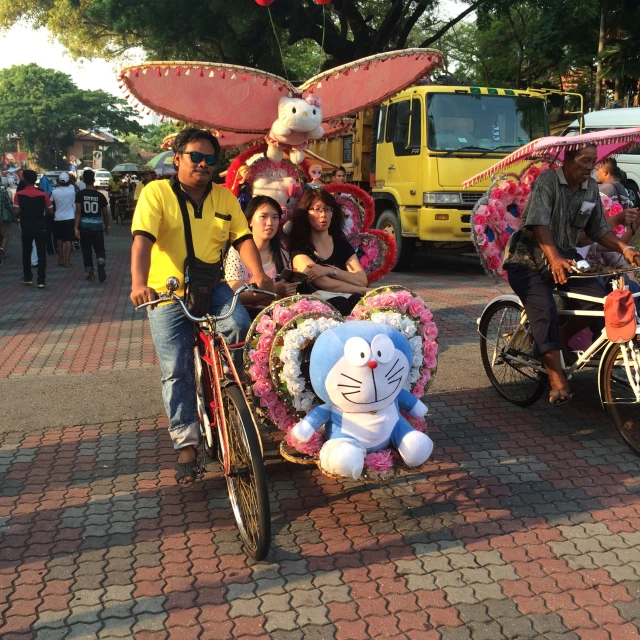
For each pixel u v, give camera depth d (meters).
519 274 4.88
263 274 3.93
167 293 3.51
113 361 6.87
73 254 16.38
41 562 3.36
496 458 4.48
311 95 5.54
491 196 5.25
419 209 11.48
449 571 3.27
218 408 3.61
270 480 4.23
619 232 5.57
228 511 3.85
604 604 3.02
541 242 4.70
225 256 4.57
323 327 3.62
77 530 3.65
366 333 3.45
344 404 3.48
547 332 4.69
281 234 5.33
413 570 3.28
